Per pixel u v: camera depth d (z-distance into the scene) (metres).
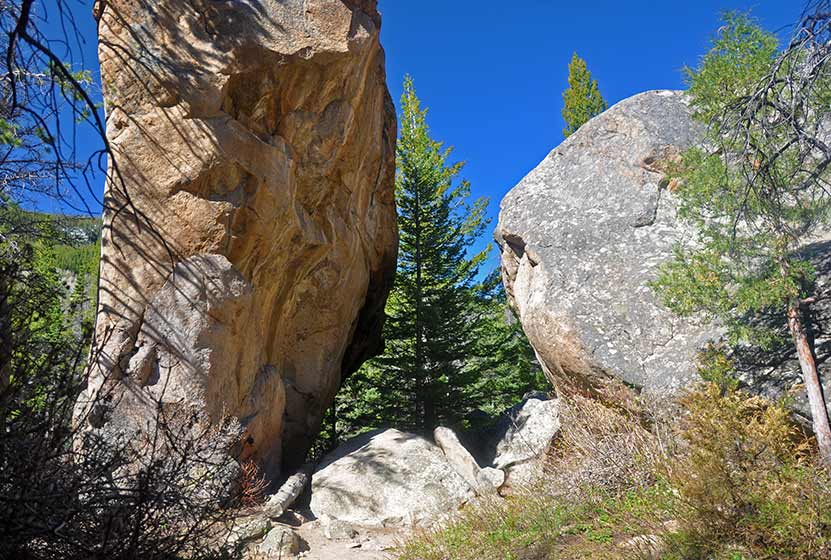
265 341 12.20
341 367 17.31
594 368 11.03
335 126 12.07
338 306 14.16
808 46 7.54
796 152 8.34
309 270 13.07
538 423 13.81
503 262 14.67
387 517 10.66
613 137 13.52
